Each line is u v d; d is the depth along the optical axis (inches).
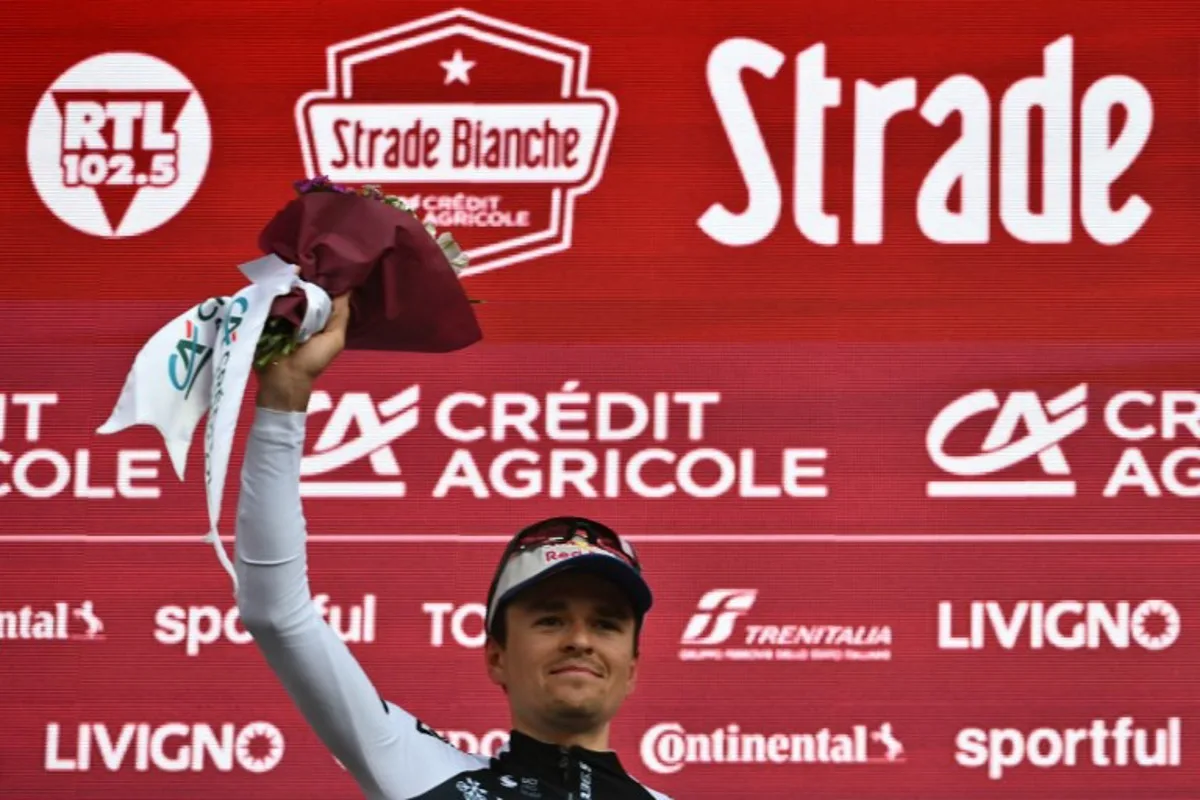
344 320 358.0
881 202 642.2
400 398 635.5
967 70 647.8
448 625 625.0
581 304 640.4
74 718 618.2
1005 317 634.8
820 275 639.1
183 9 659.4
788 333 636.7
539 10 655.1
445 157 650.2
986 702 611.8
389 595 625.9
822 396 632.4
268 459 351.3
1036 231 639.1
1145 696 611.2
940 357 633.0
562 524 406.9
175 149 653.9
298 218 363.3
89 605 625.3
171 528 631.2
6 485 632.4
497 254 643.5
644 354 636.7
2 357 641.0
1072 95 645.3
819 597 620.1
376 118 653.3
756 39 650.8
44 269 647.1
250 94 655.8
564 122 650.2
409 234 363.9
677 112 649.0
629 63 651.5
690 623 619.5
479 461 632.4
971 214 640.4
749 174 644.7
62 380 640.4
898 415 630.5
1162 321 633.6
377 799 374.9
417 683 622.2
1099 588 617.9
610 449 632.4
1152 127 642.8
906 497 625.6
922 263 638.5
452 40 655.8
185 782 616.4
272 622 356.8
